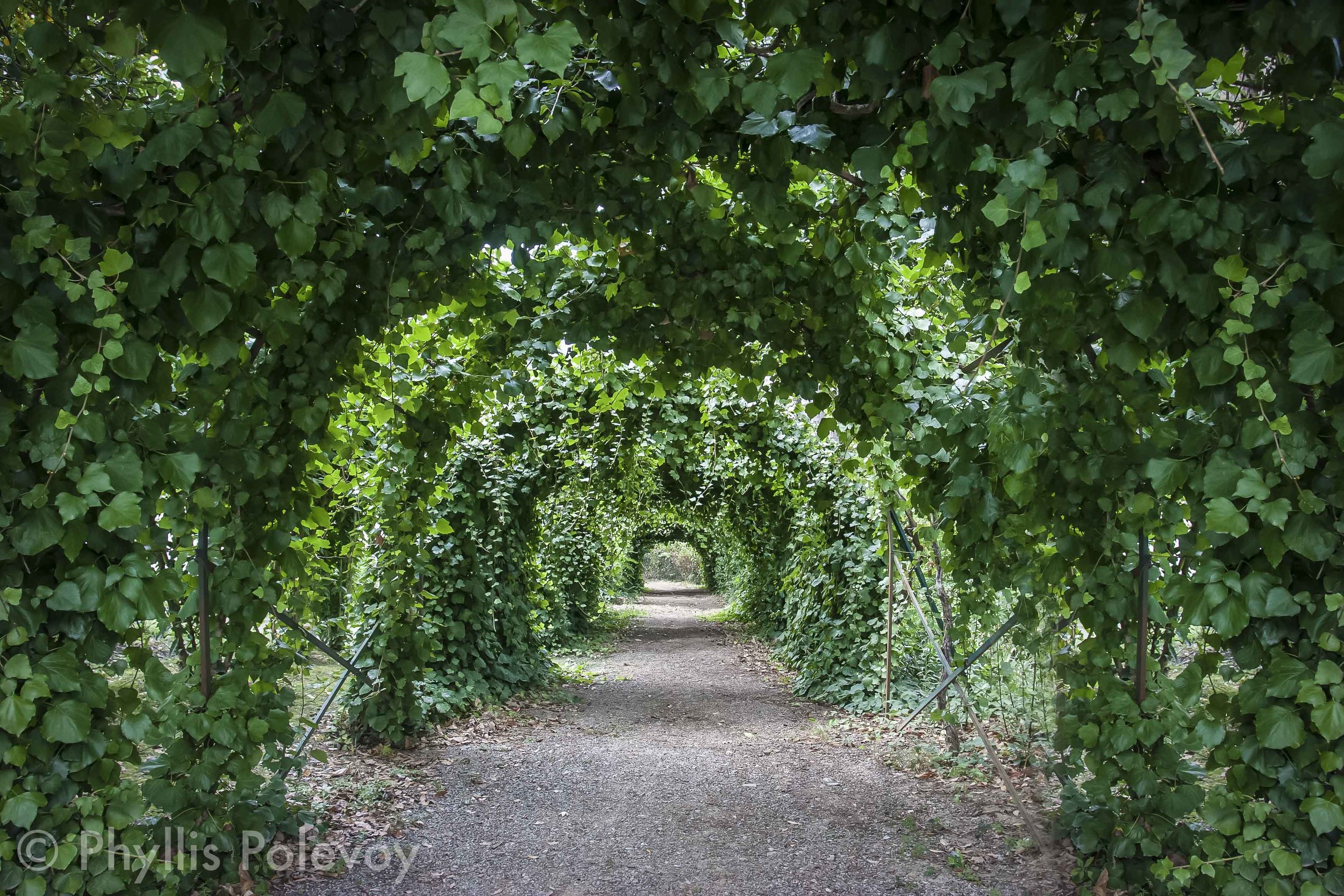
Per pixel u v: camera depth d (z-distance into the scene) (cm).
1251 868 213
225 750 292
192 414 265
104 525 193
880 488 534
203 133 201
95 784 214
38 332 187
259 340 296
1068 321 237
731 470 855
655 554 4300
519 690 756
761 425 724
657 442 729
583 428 696
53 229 189
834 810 443
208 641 292
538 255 380
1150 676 285
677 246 344
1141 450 265
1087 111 184
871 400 370
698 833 411
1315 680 193
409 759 537
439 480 625
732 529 1354
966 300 281
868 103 215
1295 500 197
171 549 293
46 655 200
